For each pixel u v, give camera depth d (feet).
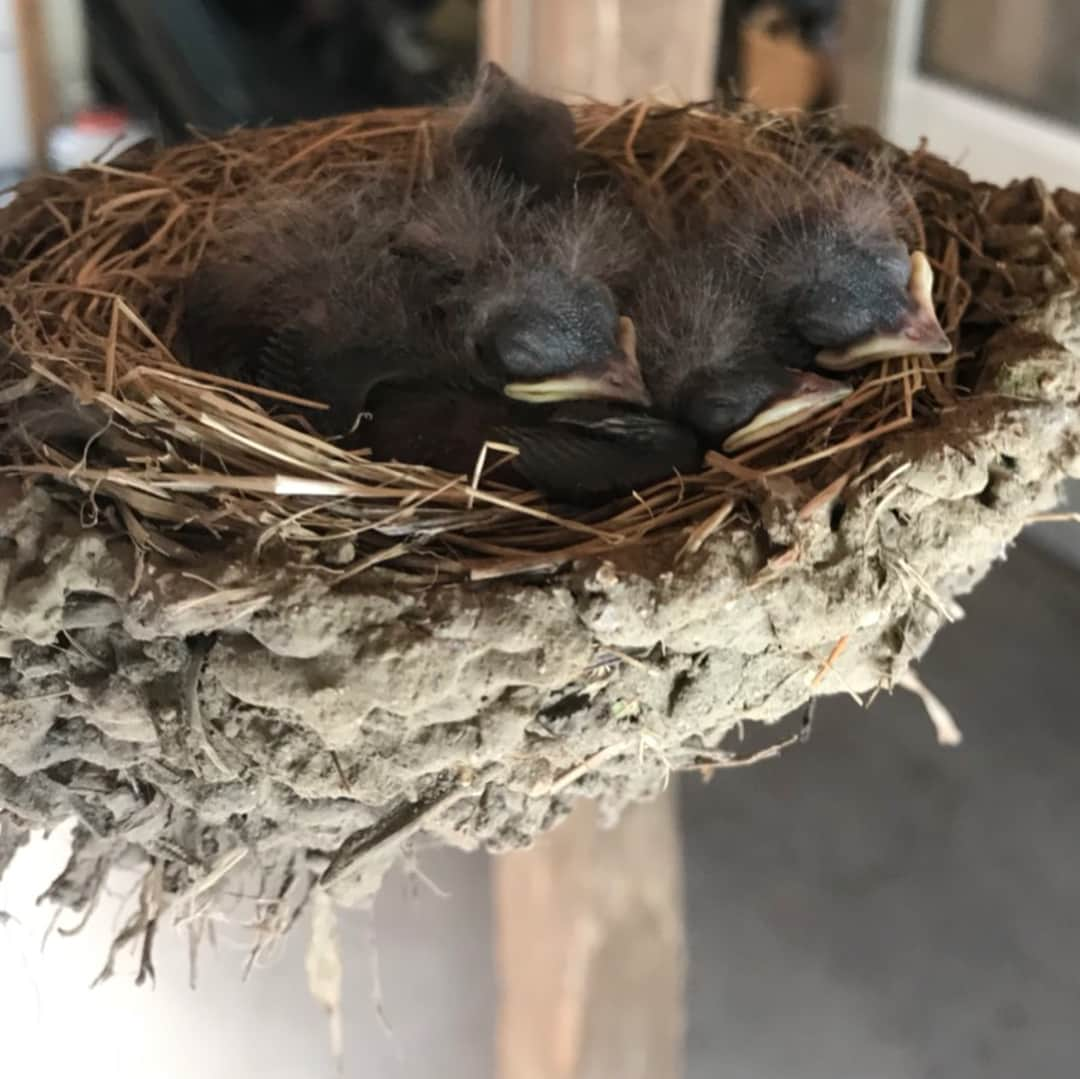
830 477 0.52
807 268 0.62
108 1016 0.77
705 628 0.50
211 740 0.50
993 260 0.63
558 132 0.71
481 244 0.66
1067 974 1.31
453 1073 0.98
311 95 1.46
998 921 1.34
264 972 0.82
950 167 0.70
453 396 0.60
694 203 0.73
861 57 1.49
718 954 1.35
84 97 1.21
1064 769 1.43
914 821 1.41
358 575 0.49
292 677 0.48
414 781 0.54
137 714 0.51
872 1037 1.30
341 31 1.49
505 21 0.85
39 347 0.57
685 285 0.64
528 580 0.50
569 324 0.59
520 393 0.59
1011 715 1.47
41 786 0.55
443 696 0.49
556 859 0.94
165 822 0.58
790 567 0.50
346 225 0.67
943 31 1.46
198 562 0.49
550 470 0.55
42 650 0.50
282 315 0.62
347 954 0.89
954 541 0.53
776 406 0.57
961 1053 1.29
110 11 1.30
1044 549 1.57
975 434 0.52
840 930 1.35
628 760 0.57
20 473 0.51
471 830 0.58
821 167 0.69
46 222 0.70
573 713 0.51
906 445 0.52
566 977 0.97
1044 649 1.52
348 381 0.59
